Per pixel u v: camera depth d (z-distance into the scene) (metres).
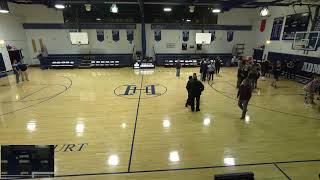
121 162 4.95
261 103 9.16
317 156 5.19
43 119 7.43
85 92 10.81
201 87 7.89
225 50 20.52
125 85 12.27
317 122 7.21
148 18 19.00
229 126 6.87
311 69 13.14
